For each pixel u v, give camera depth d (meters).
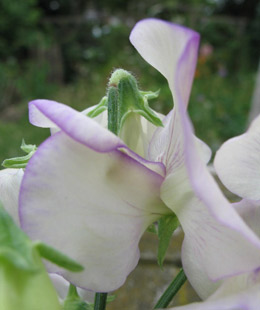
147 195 0.06
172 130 0.07
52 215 0.06
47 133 0.63
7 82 0.87
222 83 0.81
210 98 0.66
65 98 0.80
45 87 0.87
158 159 0.07
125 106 0.08
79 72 1.04
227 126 0.58
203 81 0.78
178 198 0.06
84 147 0.06
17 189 0.07
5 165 0.07
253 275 0.05
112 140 0.06
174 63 0.06
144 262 0.21
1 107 0.85
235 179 0.06
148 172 0.06
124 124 0.08
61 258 0.05
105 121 0.08
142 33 0.06
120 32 1.03
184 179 0.06
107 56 1.01
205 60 0.82
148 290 0.20
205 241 0.06
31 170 0.06
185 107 0.05
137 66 0.82
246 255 0.05
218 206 0.05
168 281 0.21
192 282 0.06
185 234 0.06
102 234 0.06
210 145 0.54
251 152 0.06
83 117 0.06
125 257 0.06
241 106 0.67
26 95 0.86
